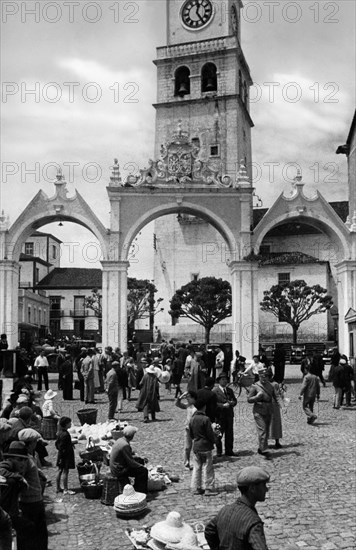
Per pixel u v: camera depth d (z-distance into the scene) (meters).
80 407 22.88
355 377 24.95
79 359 27.53
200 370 23.06
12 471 7.76
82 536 9.06
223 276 60.91
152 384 19.52
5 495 7.56
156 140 63.97
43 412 17.67
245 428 18.33
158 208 36.78
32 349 38.75
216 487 11.55
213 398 13.62
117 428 14.27
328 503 10.26
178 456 14.25
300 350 48.50
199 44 64.12
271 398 14.42
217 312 53.62
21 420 10.57
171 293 61.56
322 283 60.88
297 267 61.53
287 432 17.34
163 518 9.80
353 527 9.05
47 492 11.55
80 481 11.62
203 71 64.25
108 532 9.20
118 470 10.79
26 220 36.53
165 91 64.69
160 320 61.44
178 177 36.88
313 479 11.91
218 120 62.84
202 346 41.38
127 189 36.69
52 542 8.80
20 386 16.00
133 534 8.62
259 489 5.22
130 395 26.55
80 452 13.16
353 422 19.17
